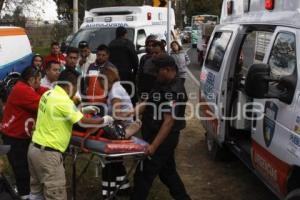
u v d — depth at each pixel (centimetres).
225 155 771
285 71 479
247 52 679
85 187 659
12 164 587
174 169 557
